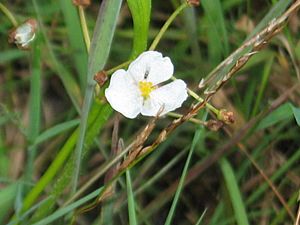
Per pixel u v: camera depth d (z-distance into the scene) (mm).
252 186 126
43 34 114
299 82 121
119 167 86
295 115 104
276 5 93
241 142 122
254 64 131
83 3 79
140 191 120
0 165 117
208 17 121
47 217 93
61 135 126
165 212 130
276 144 132
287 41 125
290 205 116
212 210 129
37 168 126
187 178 120
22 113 133
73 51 115
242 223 107
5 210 103
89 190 127
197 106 83
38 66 98
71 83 122
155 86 85
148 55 83
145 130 81
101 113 89
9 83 133
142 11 81
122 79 83
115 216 121
